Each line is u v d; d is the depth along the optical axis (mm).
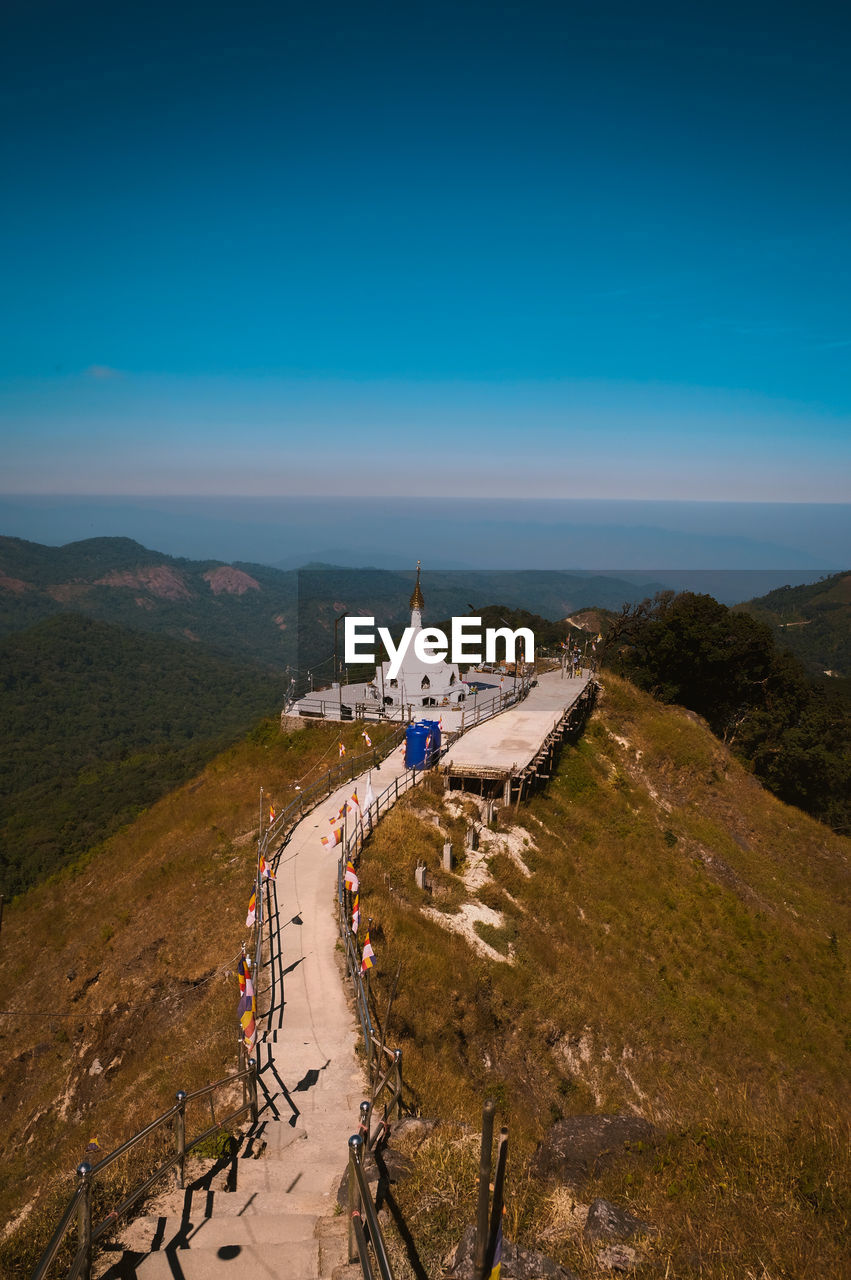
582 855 30891
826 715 52906
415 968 18000
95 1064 18594
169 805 37875
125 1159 10727
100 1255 7980
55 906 31938
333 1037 14633
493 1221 5629
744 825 41000
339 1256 7848
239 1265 7746
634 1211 8727
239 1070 13055
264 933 19141
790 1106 20438
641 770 42781
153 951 22172
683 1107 18438
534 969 21406
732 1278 7430
